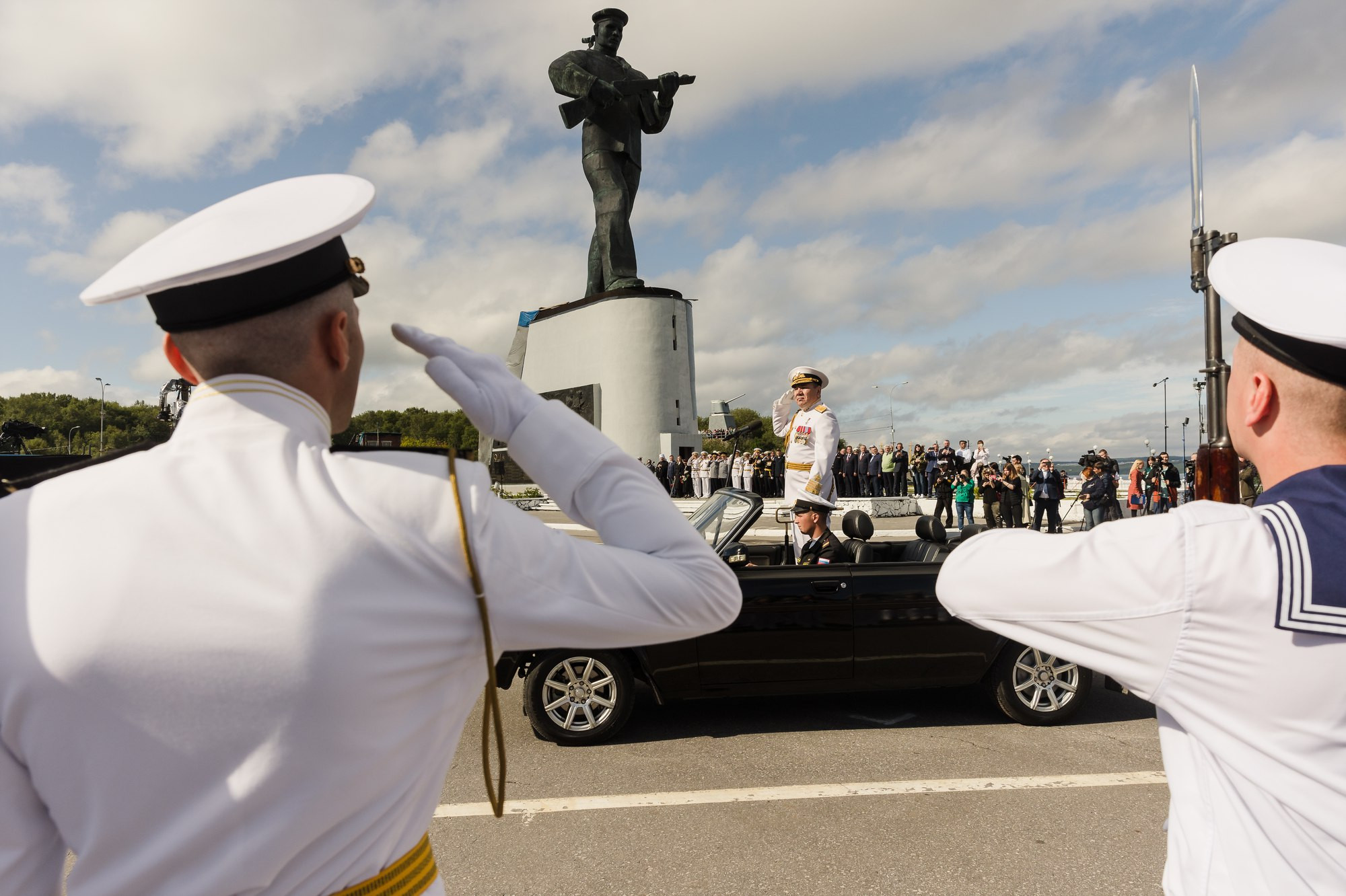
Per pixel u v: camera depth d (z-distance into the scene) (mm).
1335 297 878
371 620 738
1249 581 852
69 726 703
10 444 8594
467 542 782
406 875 827
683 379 28484
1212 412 1707
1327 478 862
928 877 3100
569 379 29453
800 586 4777
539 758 4406
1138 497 17547
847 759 4336
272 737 700
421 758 813
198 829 699
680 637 910
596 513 925
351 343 902
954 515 19297
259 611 711
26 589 726
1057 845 3346
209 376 841
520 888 3057
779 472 25359
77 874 733
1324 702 828
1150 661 897
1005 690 4859
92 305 774
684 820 3609
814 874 3135
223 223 812
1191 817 943
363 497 785
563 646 852
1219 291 959
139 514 748
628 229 28391
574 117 26484
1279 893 859
